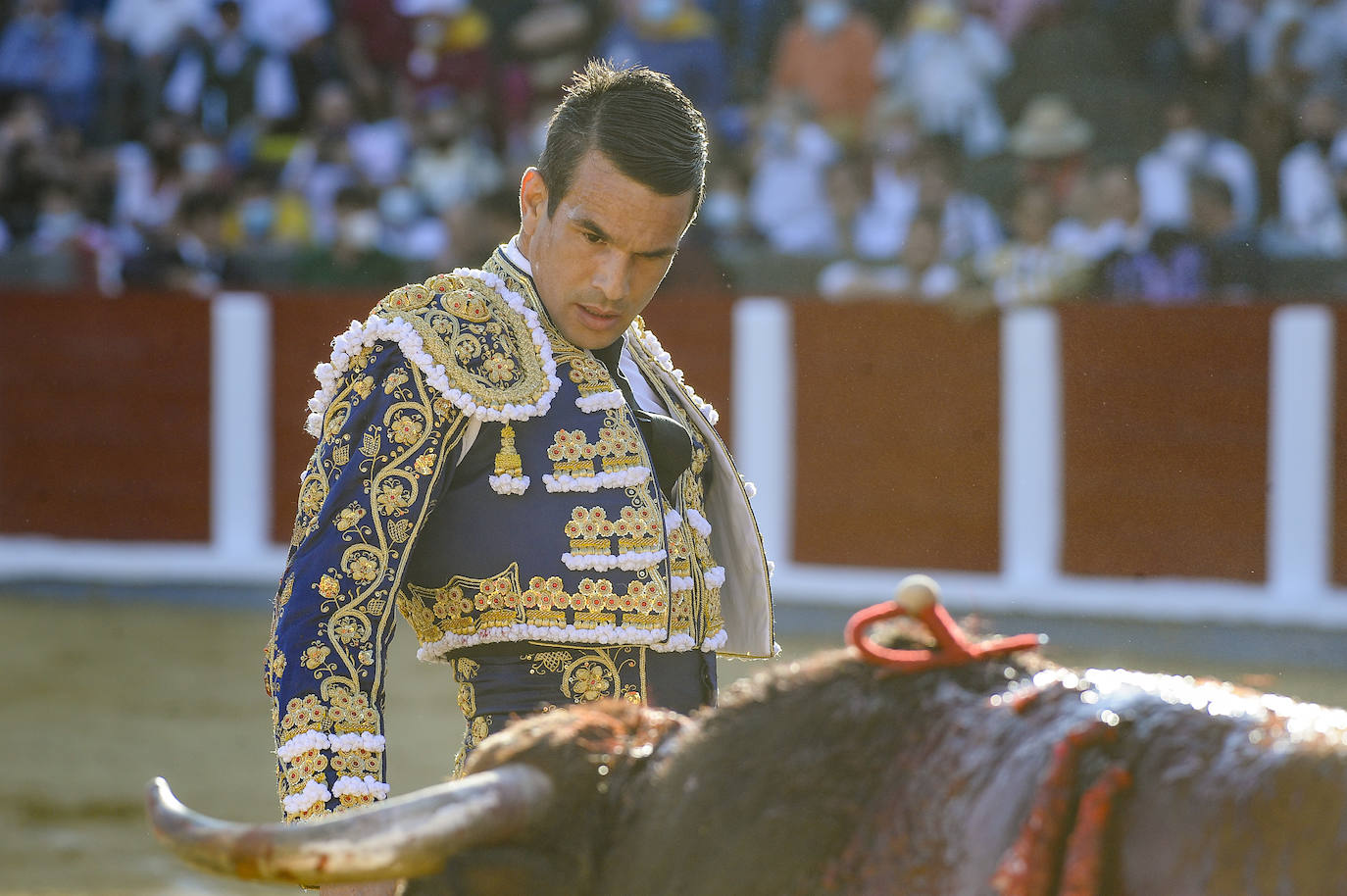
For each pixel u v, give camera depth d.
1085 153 26.81
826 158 27.08
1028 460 23.08
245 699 18.30
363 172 28.72
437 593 5.15
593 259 5.02
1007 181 26.39
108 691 18.62
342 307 25.58
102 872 12.31
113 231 29.30
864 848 2.81
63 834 13.32
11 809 14.03
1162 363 22.62
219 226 28.14
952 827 2.73
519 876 3.06
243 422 25.73
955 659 2.98
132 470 25.97
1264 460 22.31
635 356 5.71
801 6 29.05
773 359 23.92
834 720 2.95
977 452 23.25
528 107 29.55
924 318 23.47
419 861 2.93
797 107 27.19
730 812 2.94
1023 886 2.54
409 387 4.91
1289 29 26.89
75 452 26.09
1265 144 26.22
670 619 5.10
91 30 31.39
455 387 4.89
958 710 2.87
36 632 22.06
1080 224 24.72
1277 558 22.28
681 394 5.79
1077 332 22.89
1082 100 27.22
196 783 14.90
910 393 23.55
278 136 30.19
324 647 4.70
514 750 3.23
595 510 5.04
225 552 25.77
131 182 29.95
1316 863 2.42
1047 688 2.83
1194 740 2.62
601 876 3.09
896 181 26.78
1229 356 22.42
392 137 29.38
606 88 5.00
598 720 3.30
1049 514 23.05
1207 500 22.48
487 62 29.72
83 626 22.47
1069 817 2.59
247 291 25.78
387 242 28.20
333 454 4.91
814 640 21.14
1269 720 2.65
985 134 27.36
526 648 5.09
